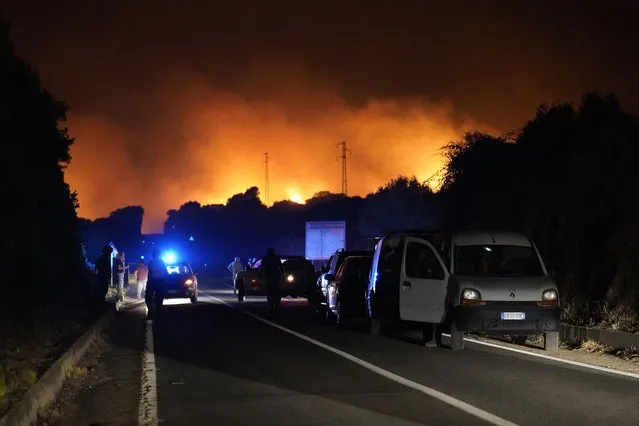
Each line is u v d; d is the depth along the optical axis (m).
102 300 26.44
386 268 18.62
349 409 10.04
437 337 16.78
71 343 15.29
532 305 15.28
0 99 17.39
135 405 10.52
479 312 15.19
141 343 17.73
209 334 19.61
